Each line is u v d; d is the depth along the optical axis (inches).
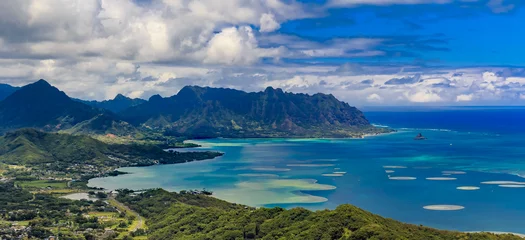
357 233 7613.2
